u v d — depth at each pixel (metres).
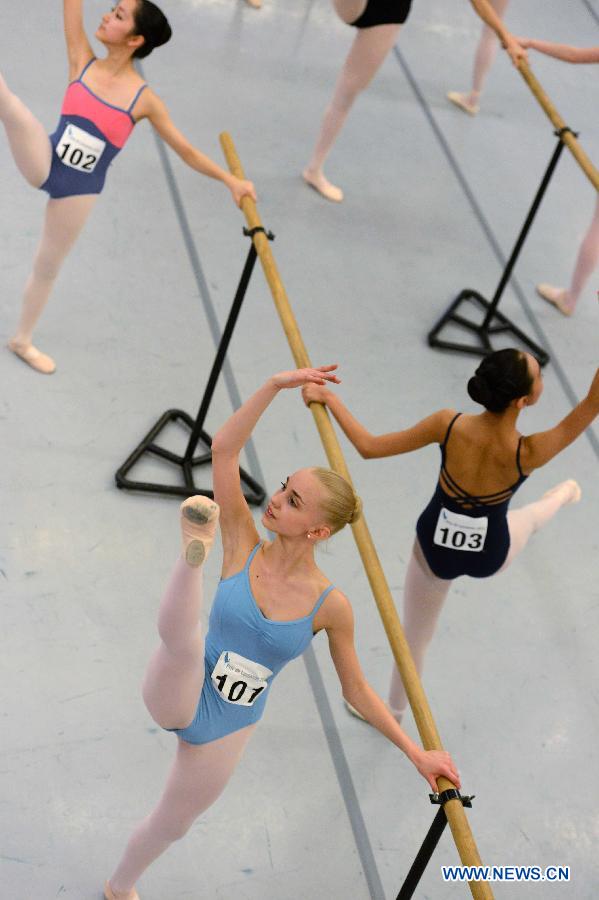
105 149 12.34
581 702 12.40
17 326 14.20
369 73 16.84
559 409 16.31
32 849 9.62
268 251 11.59
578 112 23.19
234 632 7.75
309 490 7.37
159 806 8.55
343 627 7.77
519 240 15.95
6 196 16.09
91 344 14.52
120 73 12.37
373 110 21.02
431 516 10.35
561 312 18.09
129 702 10.92
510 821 11.08
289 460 14.02
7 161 16.64
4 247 15.29
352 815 10.69
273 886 9.96
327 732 11.33
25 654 10.98
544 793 11.41
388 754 11.34
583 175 21.27
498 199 19.92
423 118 21.30
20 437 13.04
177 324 15.27
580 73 24.62
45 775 10.13
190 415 14.01
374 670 12.09
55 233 12.62
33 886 9.39
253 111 19.64
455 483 9.99
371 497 14.03
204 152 18.23
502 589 13.39
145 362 14.56
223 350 12.51
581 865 10.88
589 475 15.36
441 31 24.22
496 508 10.13
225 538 8.01
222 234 16.97
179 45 20.47
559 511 14.66
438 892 10.31
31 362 13.84
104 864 9.70
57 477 12.77
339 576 12.90
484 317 17.45
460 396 15.91
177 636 7.11
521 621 13.09
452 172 20.17
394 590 12.94
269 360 15.27
